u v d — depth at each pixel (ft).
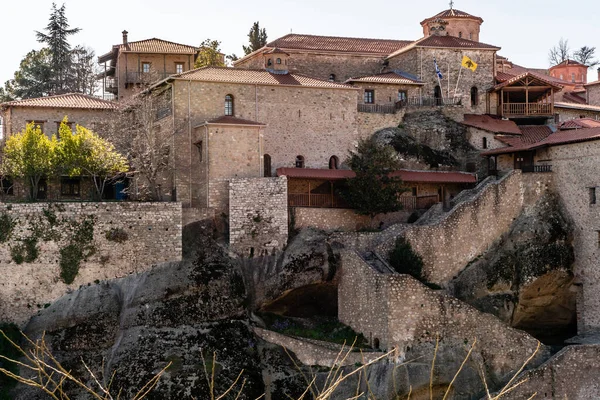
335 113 232.53
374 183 204.03
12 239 177.99
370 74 273.75
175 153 211.41
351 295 176.86
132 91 261.24
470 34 303.89
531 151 216.13
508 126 246.68
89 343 169.89
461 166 240.32
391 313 161.48
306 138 228.22
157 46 278.05
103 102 249.55
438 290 171.12
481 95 264.93
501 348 166.81
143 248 182.91
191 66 278.67
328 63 269.03
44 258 178.40
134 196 219.82
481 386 162.61
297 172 212.23
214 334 172.14
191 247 188.44
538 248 195.11
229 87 219.20
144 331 170.60
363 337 169.99
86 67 357.20
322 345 169.37
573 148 201.36
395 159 211.82
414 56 262.47
